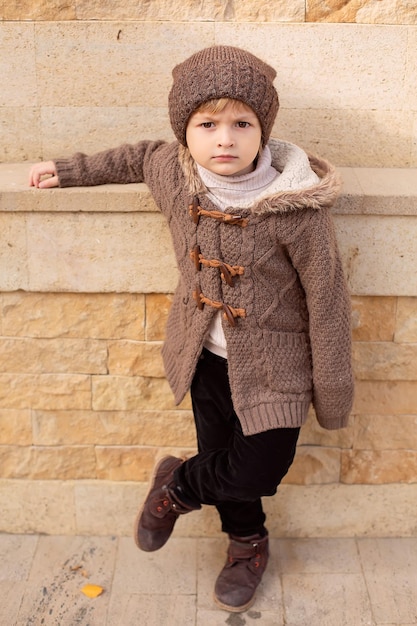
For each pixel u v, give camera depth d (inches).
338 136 102.5
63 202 92.8
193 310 84.7
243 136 75.7
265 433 84.9
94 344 102.1
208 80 73.5
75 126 102.2
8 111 101.5
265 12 97.7
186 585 102.2
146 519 95.0
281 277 81.0
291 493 109.0
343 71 99.7
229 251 79.7
